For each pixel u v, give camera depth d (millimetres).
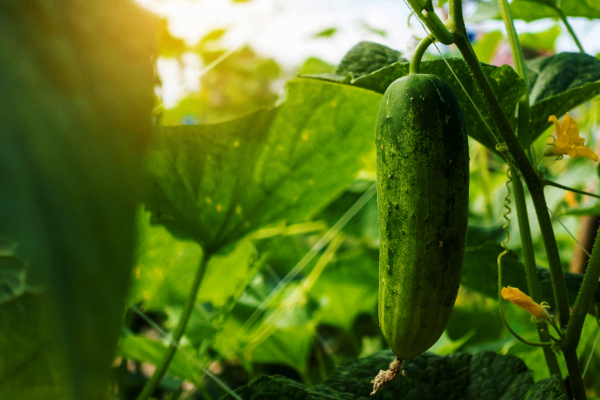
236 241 663
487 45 1229
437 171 459
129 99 344
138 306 813
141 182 317
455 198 461
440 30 484
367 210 1126
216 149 603
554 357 547
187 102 1413
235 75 1752
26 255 270
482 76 497
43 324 424
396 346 469
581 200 1007
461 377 582
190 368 705
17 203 266
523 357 647
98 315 266
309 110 624
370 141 668
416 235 459
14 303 427
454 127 465
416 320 462
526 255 548
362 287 1043
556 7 736
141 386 890
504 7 593
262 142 620
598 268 497
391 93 475
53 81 317
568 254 1066
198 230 641
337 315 1085
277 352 919
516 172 549
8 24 319
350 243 1302
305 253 1128
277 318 904
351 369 594
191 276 803
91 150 306
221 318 694
